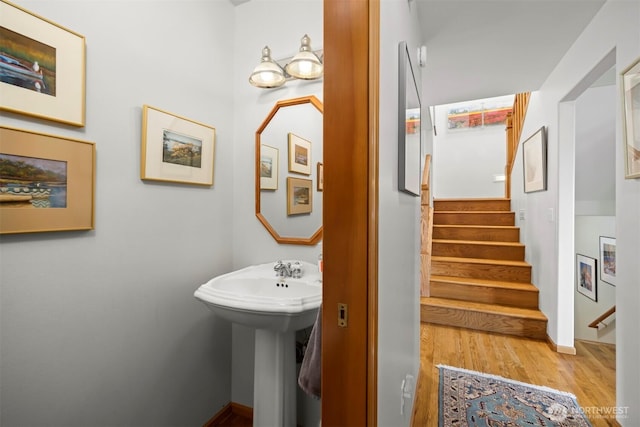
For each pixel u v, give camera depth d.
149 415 1.37
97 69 1.16
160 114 1.39
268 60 1.53
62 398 1.07
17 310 0.96
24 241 0.97
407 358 1.35
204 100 1.63
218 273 1.73
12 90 0.92
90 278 1.15
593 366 2.24
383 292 0.79
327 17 0.69
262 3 1.77
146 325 1.35
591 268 3.39
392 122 0.93
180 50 1.50
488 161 5.53
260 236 1.76
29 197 0.96
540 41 2.06
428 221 3.29
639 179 1.41
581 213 3.50
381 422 0.78
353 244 0.67
